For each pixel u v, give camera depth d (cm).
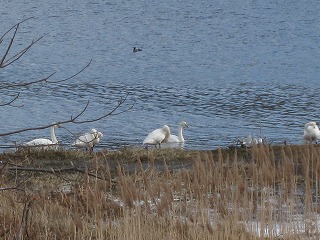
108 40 7081
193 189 1232
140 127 3191
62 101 3847
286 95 4106
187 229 1215
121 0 10438
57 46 6612
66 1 10369
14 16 8869
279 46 6694
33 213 1246
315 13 9044
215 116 3453
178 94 4153
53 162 1917
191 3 10112
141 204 1324
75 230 1207
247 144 2144
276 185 1506
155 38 7225
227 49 6512
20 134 3025
